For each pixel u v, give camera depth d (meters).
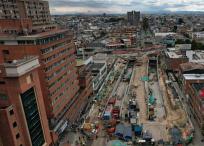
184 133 93.25
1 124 60.75
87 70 144.00
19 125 65.06
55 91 88.00
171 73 182.38
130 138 90.94
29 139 67.12
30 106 67.62
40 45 76.44
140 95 141.12
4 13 164.12
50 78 83.38
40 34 82.44
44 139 76.50
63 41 95.75
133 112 114.06
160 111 117.00
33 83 68.06
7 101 63.88
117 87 158.75
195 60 178.00
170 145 86.25
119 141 89.31
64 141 92.19
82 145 88.81
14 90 62.12
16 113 63.88
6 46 77.56
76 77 115.69
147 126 101.94
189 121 101.38
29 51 77.12
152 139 88.44
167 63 196.38
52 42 84.56
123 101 131.00
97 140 92.19
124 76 184.00
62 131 92.25
